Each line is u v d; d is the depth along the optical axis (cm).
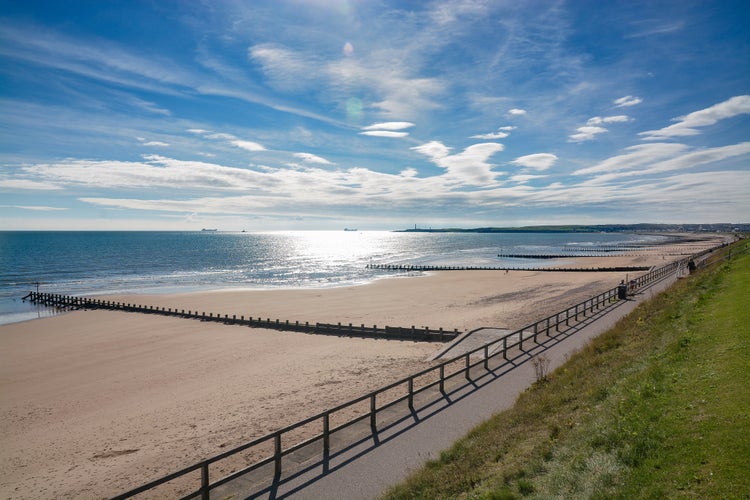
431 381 1883
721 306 1772
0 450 1595
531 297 4688
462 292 5462
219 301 5272
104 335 3581
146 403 1997
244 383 2200
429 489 895
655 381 1108
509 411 1283
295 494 960
